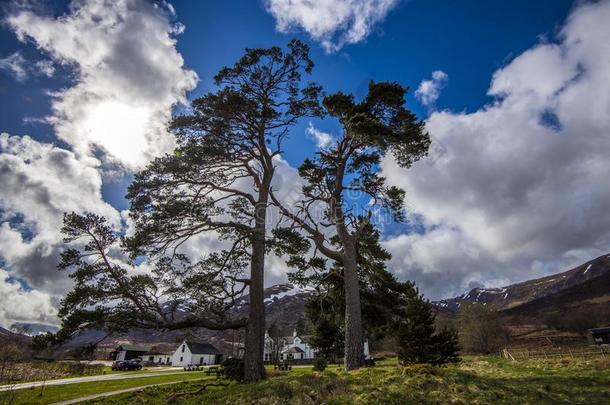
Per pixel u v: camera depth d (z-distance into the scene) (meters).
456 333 20.50
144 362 88.62
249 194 19.55
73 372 48.06
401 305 26.41
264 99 20.66
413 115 20.41
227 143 19.11
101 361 90.31
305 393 11.36
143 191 17.48
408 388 10.75
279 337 78.69
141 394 18.64
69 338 14.32
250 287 17.41
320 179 22.92
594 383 10.63
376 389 10.97
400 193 22.25
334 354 37.06
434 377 11.58
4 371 40.78
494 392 10.01
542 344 54.91
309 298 27.27
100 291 14.91
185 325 16.05
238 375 17.28
